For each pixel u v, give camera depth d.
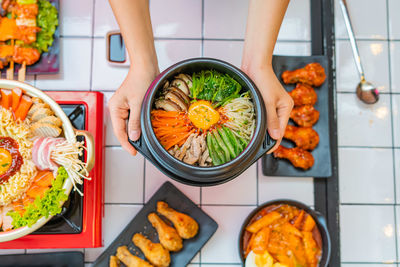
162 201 0.87
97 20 0.92
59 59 0.90
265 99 0.67
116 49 0.90
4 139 0.71
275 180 0.91
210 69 0.63
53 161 0.71
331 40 0.92
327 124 0.90
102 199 0.86
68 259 0.87
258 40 0.68
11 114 0.72
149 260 0.85
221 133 0.61
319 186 0.91
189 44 0.92
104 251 0.86
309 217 0.86
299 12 0.94
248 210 0.91
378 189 0.93
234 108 0.62
